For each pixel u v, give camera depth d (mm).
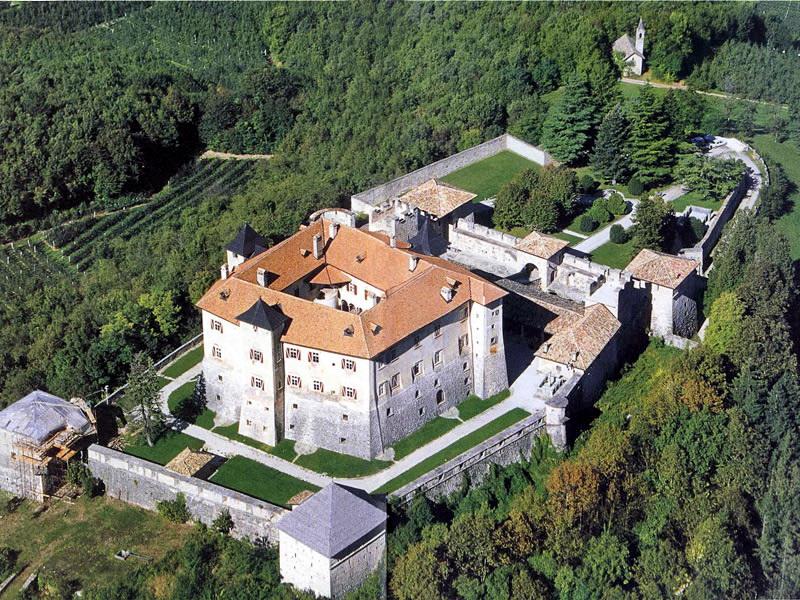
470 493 153625
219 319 160750
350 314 154125
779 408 164500
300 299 158125
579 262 188250
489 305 163125
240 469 156250
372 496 144125
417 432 161500
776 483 156250
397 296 157125
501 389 169000
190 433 164000
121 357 178625
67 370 177875
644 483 155500
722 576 145750
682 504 156125
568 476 149125
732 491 156500
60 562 149500
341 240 174750
